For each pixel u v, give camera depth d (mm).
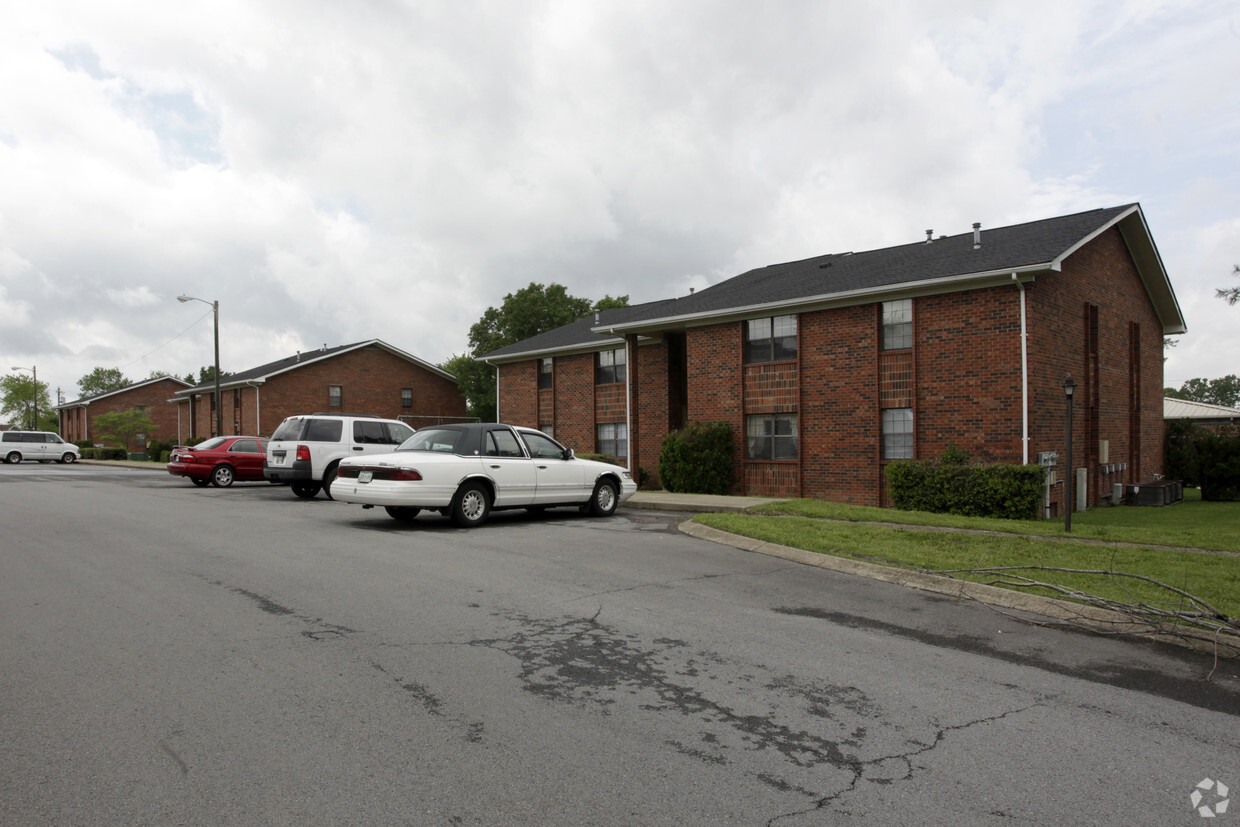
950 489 15422
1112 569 8188
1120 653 5602
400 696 4500
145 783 3404
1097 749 3912
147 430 58469
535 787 3408
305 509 14820
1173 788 3494
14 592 7090
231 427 45156
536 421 29078
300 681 4730
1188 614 6051
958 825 3141
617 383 26094
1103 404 19969
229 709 4270
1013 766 3699
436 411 47594
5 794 3297
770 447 20203
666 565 8766
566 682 4789
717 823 3125
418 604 6711
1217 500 23219
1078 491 18484
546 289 51344
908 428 17562
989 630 6184
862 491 18234
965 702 4570
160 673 4855
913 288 17094
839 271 20797
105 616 6230
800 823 3135
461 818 3135
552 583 7660
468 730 4023
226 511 14336
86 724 4043
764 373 20234
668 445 20969
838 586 7797
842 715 4328
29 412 84438
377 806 3223
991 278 16016
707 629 6074
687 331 22203
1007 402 16000
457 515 11805
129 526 11875
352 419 18000
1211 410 36031
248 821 3094
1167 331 25281
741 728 4113
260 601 6773
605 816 3164
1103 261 20109
